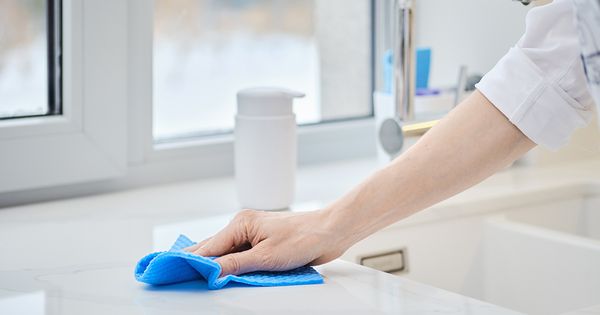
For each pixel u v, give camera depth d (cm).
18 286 74
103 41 113
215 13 152
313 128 142
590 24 57
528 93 74
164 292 72
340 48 158
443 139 77
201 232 96
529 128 74
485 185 122
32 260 83
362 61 155
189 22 149
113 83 115
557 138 75
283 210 108
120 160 117
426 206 78
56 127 111
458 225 112
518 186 121
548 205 122
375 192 77
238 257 75
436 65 148
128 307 67
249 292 72
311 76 161
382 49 153
